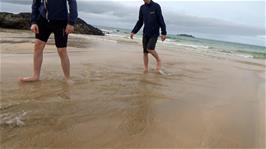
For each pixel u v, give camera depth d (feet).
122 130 9.71
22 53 26.32
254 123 11.62
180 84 18.40
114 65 23.98
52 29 15.84
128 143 8.76
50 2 15.53
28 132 8.97
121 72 20.74
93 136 9.07
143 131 9.76
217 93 16.80
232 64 36.88
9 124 9.42
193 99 14.75
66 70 16.38
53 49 32.53
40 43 15.85
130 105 12.55
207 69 28.07
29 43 36.35
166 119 11.18
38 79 15.98
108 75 18.97
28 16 114.52
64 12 15.84
